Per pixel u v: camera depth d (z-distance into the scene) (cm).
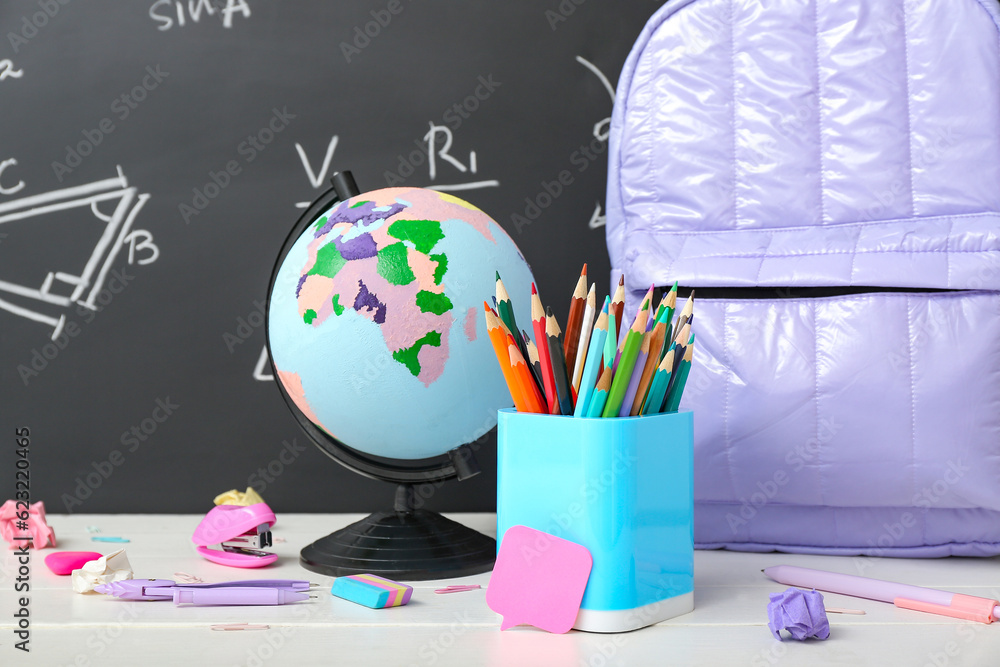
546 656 44
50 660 43
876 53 68
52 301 89
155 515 89
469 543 65
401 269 57
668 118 73
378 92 90
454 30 90
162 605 54
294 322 59
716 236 71
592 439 48
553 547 49
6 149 90
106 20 90
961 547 66
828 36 70
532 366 53
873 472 64
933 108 67
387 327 56
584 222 90
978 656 44
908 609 53
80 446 89
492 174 90
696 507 71
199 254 90
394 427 60
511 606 49
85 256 90
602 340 48
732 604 54
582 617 48
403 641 47
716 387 67
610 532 48
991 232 62
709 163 72
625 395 50
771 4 71
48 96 90
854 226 68
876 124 68
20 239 90
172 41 90
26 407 89
